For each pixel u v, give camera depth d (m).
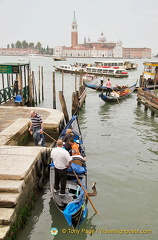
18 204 5.40
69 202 5.76
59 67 48.94
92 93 27.59
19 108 12.85
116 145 11.05
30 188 6.27
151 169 8.74
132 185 7.66
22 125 9.62
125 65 59.97
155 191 7.36
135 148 10.71
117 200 6.87
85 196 6.11
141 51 187.50
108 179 8.00
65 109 14.14
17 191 5.43
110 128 13.72
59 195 6.08
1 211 5.05
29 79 16.95
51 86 32.47
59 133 10.61
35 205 6.53
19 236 5.38
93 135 12.48
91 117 16.42
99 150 10.45
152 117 16.31
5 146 7.61
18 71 15.14
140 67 81.31
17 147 7.55
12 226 5.00
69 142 7.75
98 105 20.67
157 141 11.61
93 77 40.72
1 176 5.77
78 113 17.08
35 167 6.76
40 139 8.79
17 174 5.77
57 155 5.93
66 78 41.84
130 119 15.82
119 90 26.16
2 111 12.26
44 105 20.30
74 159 7.11
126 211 6.41
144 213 6.36
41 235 5.46
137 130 13.36
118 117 16.38
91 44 194.88
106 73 41.88
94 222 5.99
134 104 21.00
